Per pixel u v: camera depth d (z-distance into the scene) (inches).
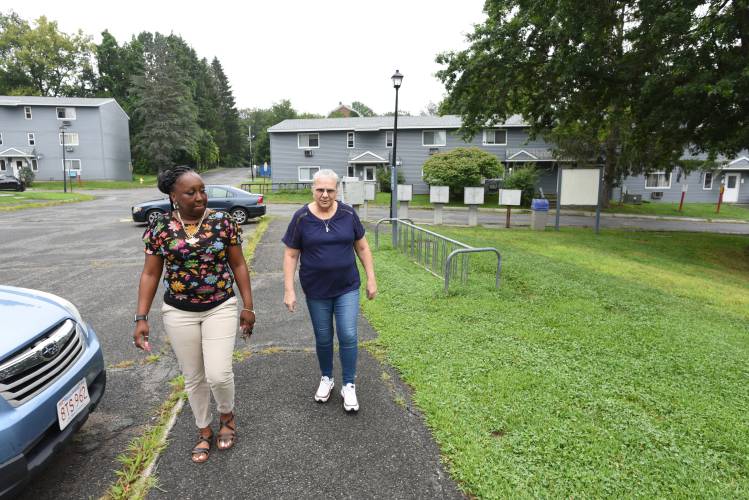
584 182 565.9
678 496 88.4
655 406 122.2
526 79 561.9
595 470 95.7
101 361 106.4
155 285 96.1
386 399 127.3
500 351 157.5
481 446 103.2
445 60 584.1
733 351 163.5
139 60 2464.3
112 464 99.8
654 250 464.4
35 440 80.1
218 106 3211.1
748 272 428.5
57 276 286.0
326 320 120.0
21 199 971.3
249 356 157.9
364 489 91.6
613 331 180.2
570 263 343.9
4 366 77.6
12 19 2219.5
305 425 114.6
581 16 449.1
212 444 106.7
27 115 1667.1
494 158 1120.8
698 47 442.0
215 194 571.5
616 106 557.3
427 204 1056.2
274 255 354.3
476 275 282.5
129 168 1999.3
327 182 111.7
